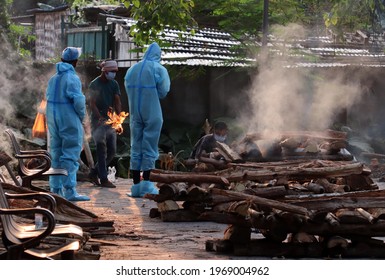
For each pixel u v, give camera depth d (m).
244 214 9.79
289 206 9.62
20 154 12.24
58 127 15.53
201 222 13.41
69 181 15.68
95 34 31.25
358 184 12.51
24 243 7.35
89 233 11.09
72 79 15.56
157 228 12.60
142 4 20.92
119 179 21.17
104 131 18.44
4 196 8.14
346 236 9.88
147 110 16.67
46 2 42.06
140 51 22.33
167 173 13.36
